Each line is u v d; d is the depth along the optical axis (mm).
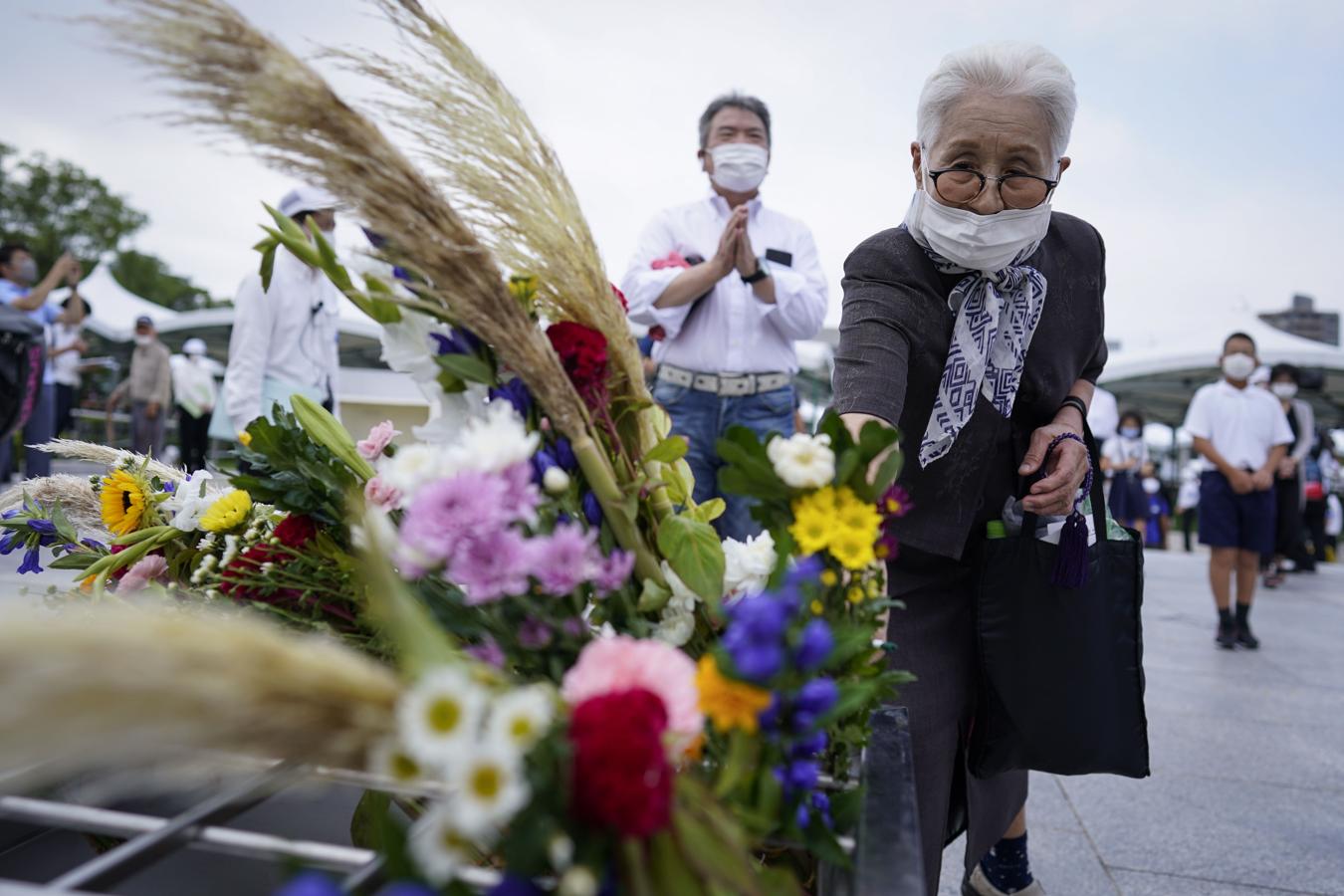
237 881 1222
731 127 3674
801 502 902
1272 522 5414
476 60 980
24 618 471
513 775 555
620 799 578
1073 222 1776
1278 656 5215
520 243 1012
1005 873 2020
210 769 692
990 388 1604
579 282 1024
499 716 566
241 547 1214
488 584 750
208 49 745
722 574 971
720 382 3570
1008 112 1444
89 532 1562
